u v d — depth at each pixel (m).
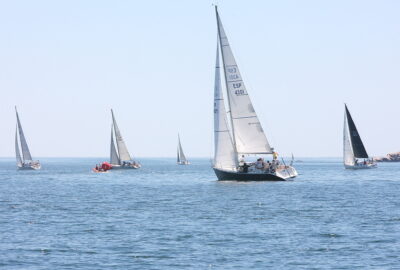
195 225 111.44
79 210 138.88
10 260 82.50
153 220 119.06
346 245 91.19
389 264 79.69
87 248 89.81
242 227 108.56
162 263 80.69
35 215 129.00
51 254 86.00
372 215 125.19
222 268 78.06
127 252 87.06
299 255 84.81
